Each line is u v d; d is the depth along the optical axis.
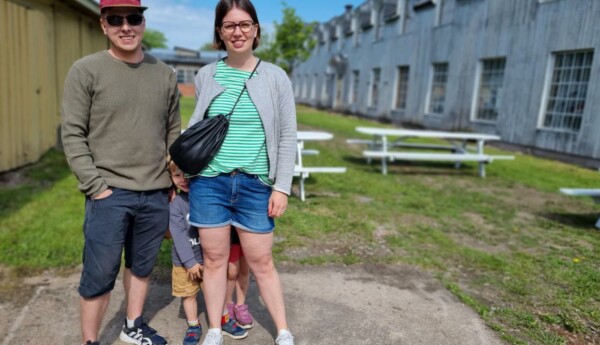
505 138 12.57
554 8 10.81
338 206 5.43
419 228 4.84
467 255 4.08
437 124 16.23
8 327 2.60
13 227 4.00
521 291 3.38
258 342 2.58
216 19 2.13
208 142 2.10
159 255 3.63
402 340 2.67
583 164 10.02
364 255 3.95
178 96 2.38
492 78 13.39
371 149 9.52
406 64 18.66
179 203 2.42
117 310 2.83
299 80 39.28
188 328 2.56
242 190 2.19
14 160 6.27
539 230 5.01
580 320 3.00
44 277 3.21
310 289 3.25
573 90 10.47
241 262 2.57
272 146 2.19
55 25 7.86
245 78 2.17
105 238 2.08
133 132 2.10
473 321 2.91
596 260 4.10
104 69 2.03
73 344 2.48
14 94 6.23
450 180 7.70
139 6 2.00
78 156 2.00
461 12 14.62
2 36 5.89
